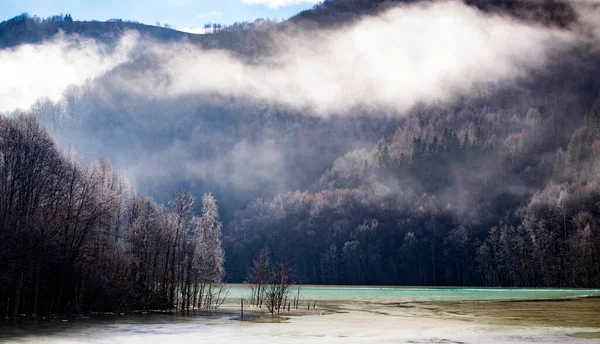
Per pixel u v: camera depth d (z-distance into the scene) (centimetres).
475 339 6388
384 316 9156
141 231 9769
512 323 7969
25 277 7562
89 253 8856
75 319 7706
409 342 6162
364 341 6228
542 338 6438
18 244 7425
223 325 7588
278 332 6938
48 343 5675
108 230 9625
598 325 7675
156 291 9831
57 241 8131
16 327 6662
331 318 8762
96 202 9300
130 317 8300
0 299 7519
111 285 9012
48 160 8725
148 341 6053
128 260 9662
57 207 8850
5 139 8262
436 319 8594
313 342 6144
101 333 6500
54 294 8069
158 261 10069
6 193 8150
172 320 8069
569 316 8975
